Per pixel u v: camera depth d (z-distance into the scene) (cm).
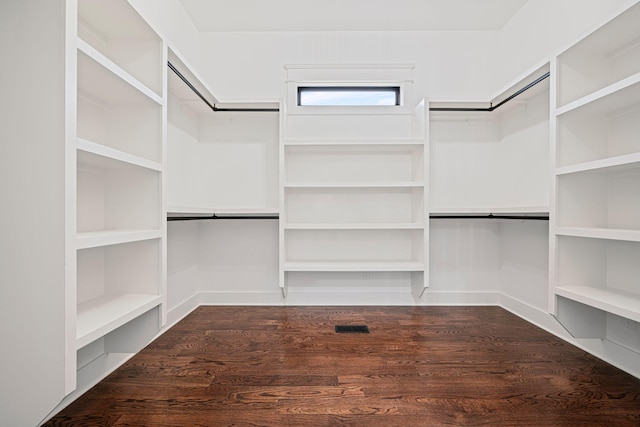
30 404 103
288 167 299
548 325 236
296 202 298
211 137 300
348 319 259
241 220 302
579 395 152
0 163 102
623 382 163
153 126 162
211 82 300
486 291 303
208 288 302
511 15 278
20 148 102
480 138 301
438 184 300
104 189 163
